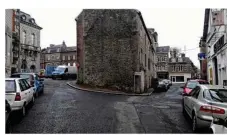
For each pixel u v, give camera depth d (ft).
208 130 22.67
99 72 75.87
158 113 33.32
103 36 76.43
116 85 74.08
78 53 83.87
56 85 79.77
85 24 77.92
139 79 72.84
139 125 25.73
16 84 28.53
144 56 85.97
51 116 29.60
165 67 214.07
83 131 22.90
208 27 80.33
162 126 25.49
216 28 61.93
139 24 76.13
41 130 23.12
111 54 75.36
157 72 214.48
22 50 140.56
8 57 59.52
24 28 144.46
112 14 76.13
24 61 143.64
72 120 27.53
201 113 21.83
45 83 87.20
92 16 77.51
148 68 98.78
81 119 28.17
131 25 74.54
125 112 33.37
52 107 36.11
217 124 20.43
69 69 124.98
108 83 74.79
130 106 39.47
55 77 119.75
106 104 40.60
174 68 217.97
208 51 83.56
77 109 34.76
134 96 60.75
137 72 72.84
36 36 155.43
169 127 25.07
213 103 21.56
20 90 28.53
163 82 90.48
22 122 26.35
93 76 76.23
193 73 234.79
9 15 61.11
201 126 21.99
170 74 217.56
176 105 42.37
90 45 77.15
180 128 24.73
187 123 27.09
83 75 78.18
